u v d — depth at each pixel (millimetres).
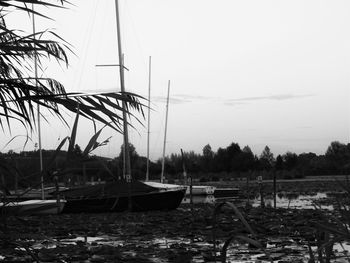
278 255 10164
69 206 21750
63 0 3406
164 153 39156
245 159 98812
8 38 3314
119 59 24891
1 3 2832
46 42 3422
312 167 82500
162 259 10125
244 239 2768
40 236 3064
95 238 14461
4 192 2873
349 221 2850
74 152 2822
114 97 3145
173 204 23438
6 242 2957
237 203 35531
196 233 14578
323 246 2850
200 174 94500
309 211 21844
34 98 3064
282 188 60969
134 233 15461
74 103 3072
